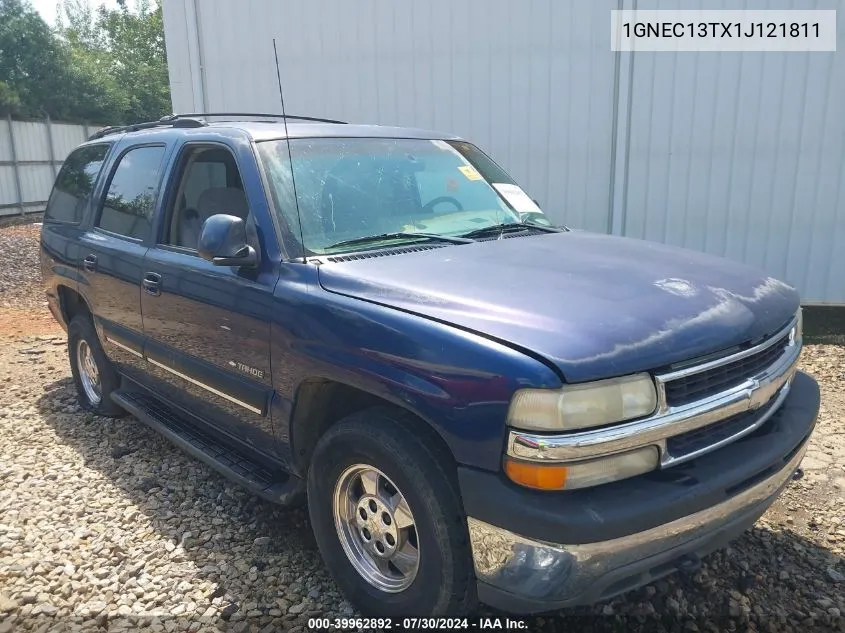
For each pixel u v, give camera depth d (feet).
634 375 7.43
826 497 12.71
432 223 11.75
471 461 7.51
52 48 94.58
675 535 7.54
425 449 8.07
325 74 28.40
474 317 8.00
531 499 7.15
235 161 11.18
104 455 14.67
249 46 29.04
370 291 8.98
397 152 12.55
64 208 17.01
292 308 9.55
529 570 7.16
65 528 11.73
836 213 25.05
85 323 16.02
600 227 26.81
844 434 15.42
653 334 7.79
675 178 25.93
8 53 90.58
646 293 8.66
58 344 23.90
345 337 8.80
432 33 26.91
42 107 89.56
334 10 27.78
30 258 42.34
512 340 7.50
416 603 8.36
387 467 8.39
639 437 7.38
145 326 13.09
